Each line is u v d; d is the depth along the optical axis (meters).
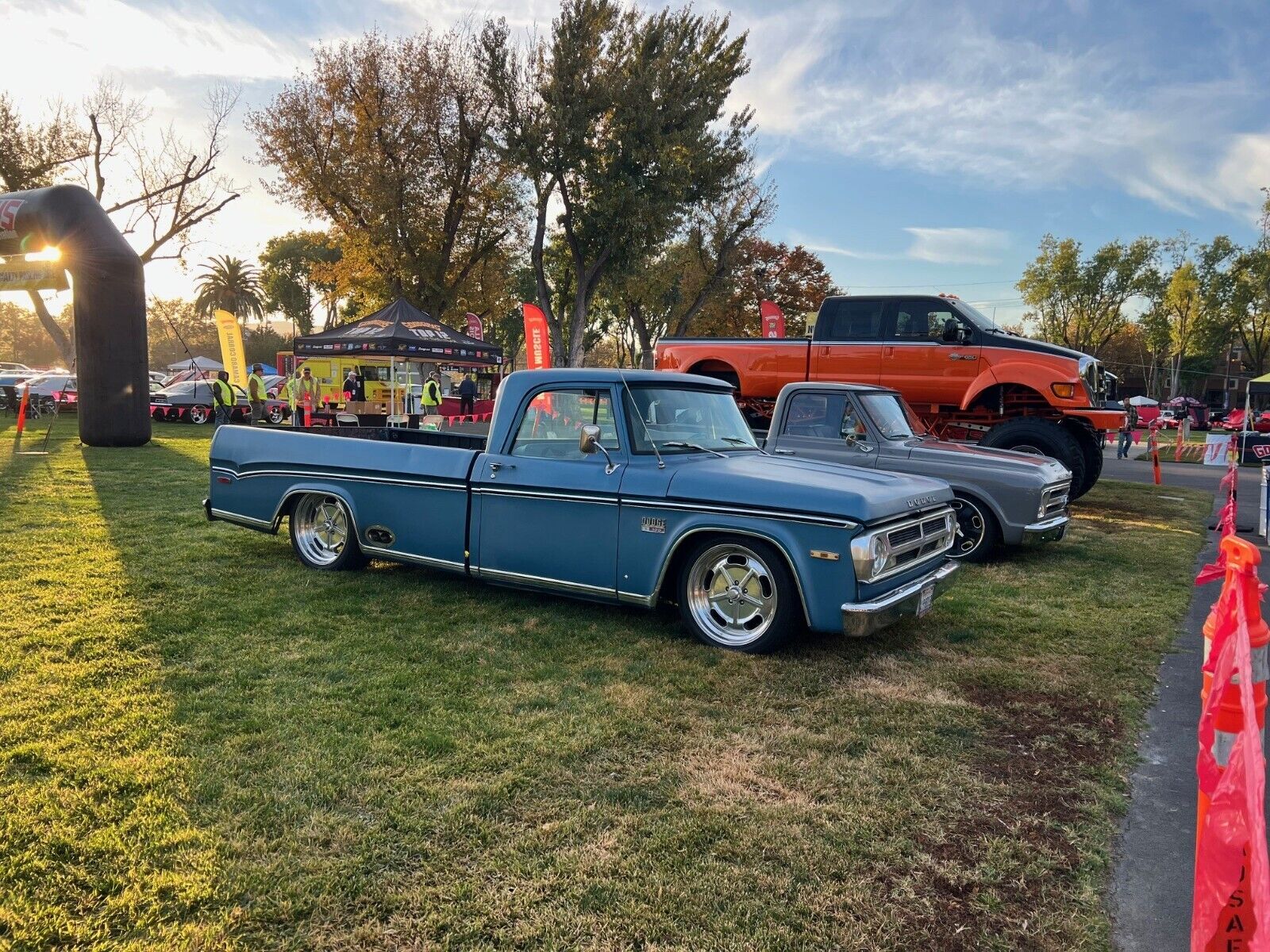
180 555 6.66
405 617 5.10
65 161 31.45
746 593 4.66
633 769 3.20
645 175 28.11
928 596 4.67
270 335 80.44
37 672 3.98
